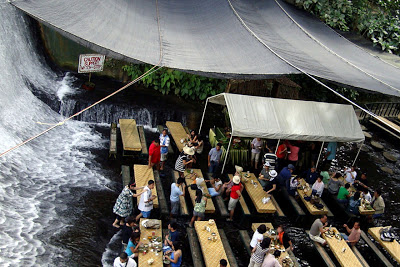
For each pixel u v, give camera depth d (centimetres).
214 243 988
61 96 1556
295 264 1007
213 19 1490
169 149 1436
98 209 1117
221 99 1453
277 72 1221
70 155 1327
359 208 1246
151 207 1062
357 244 1191
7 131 1241
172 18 1466
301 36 1493
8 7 1461
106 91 1697
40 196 1093
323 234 1100
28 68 1560
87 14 1242
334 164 1619
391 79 1356
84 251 961
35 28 1653
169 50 1263
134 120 1534
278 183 1298
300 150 1504
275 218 1241
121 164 1344
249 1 1609
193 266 984
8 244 888
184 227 1116
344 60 1401
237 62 1278
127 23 1320
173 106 1733
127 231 938
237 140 1460
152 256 910
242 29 1413
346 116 1407
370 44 1708
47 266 877
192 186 1186
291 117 1346
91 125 1550
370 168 1658
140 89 1800
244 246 1080
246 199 1284
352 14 1906
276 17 1570
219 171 1411
